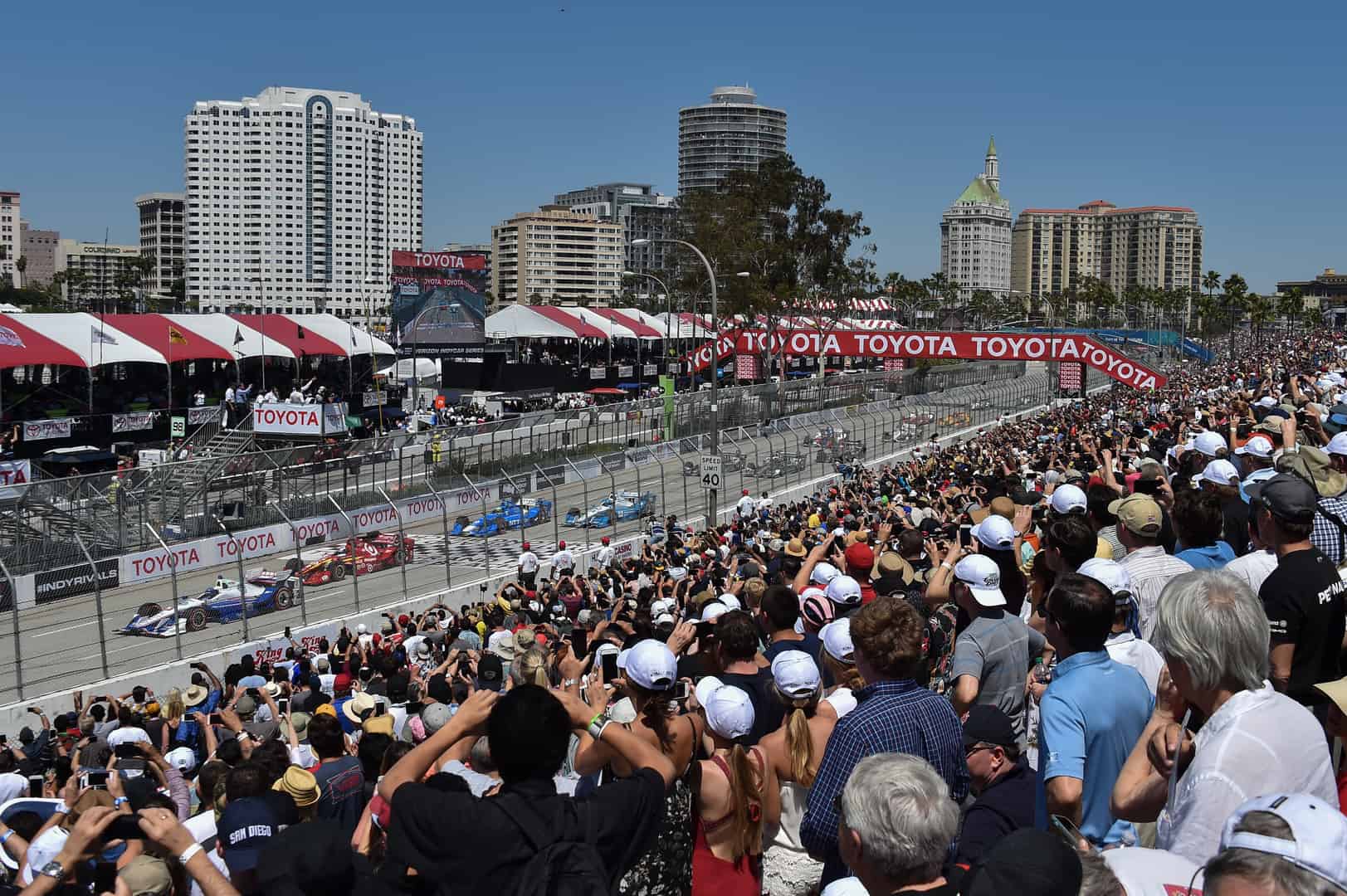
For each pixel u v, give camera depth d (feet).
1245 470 33.22
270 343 202.08
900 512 50.93
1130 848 10.25
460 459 110.22
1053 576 21.58
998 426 172.04
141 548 82.64
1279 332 505.25
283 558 89.25
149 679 67.97
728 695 15.11
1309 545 15.52
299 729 32.71
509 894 10.83
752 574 40.88
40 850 16.70
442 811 11.18
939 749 14.67
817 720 17.93
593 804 11.67
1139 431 79.15
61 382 189.16
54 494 78.59
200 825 19.83
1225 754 10.66
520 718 11.45
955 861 13.76
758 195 256.73
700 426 146.00
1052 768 13.42
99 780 24.94
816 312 283.38
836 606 23.79
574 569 95.40
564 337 289.74
